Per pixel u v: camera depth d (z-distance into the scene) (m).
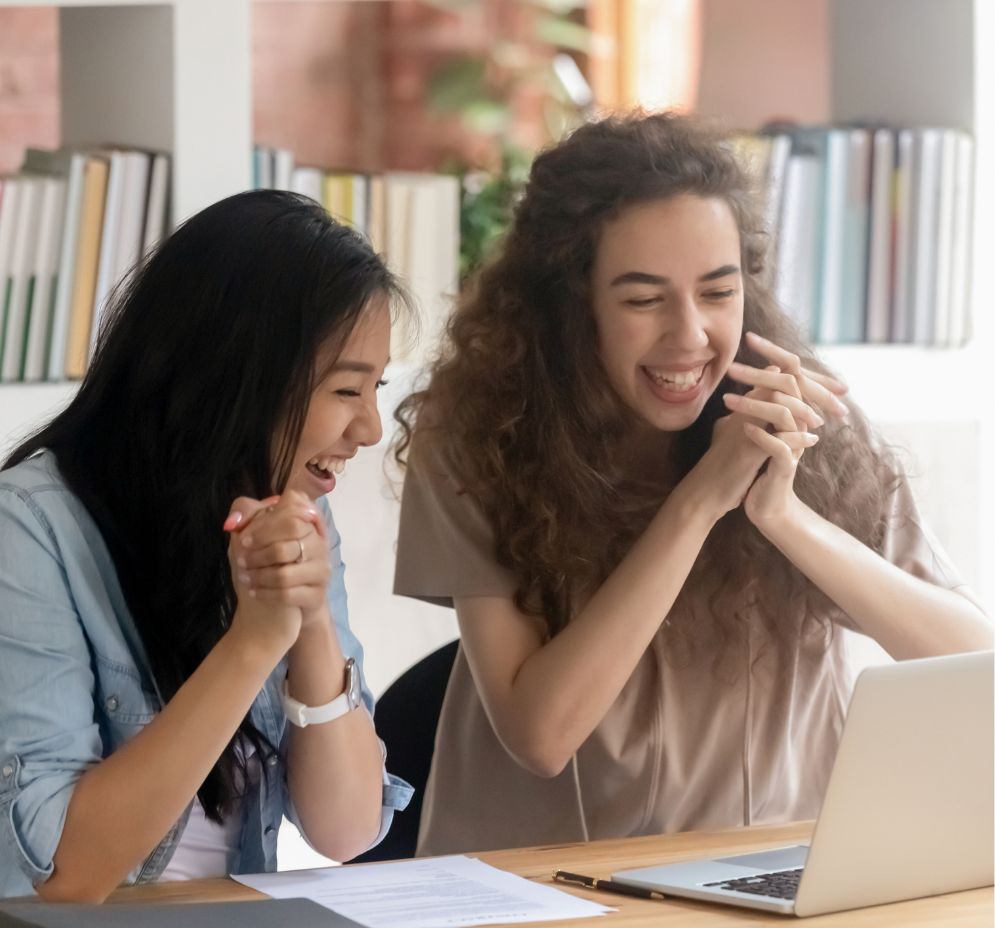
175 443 1.90
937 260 3.83
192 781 1.77
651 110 2.46
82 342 3.24
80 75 3.54
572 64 5.51
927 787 1.76
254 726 2.06
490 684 2.32
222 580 1.96
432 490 2.42
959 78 3.88
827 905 1.72
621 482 2.48
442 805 2.54
